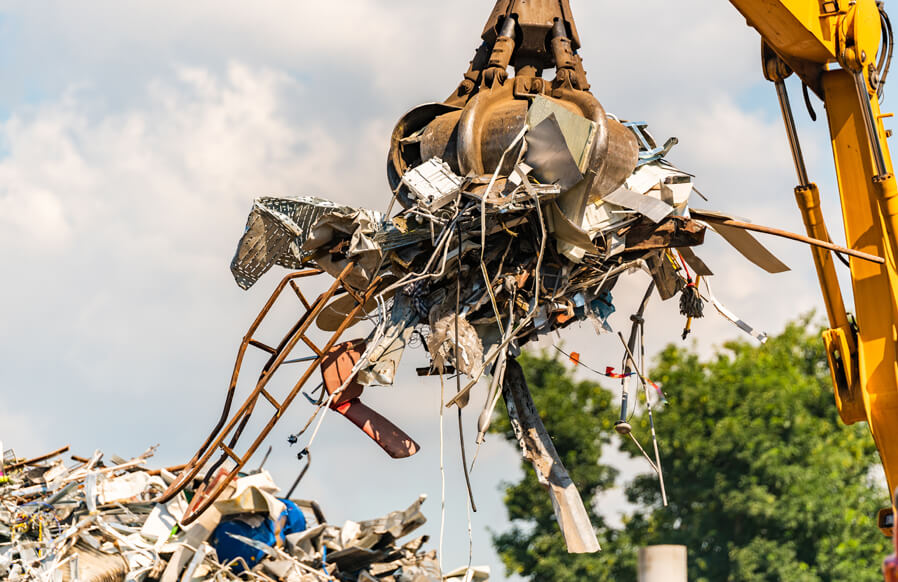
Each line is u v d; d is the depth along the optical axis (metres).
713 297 17.75
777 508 40.91
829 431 44.62
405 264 15.55
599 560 43.50
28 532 15.02
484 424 15.04
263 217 16.11
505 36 16.03
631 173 15.70
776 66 16.28
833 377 15.73
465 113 15.20
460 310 15.32
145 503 16.02
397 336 15.91
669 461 44.56
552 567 43.03
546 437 16.52
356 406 16.84
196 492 16.48
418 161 16.23
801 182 16.22
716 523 42.41
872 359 15.36
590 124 14.37
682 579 9.95
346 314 17.55
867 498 43.19
